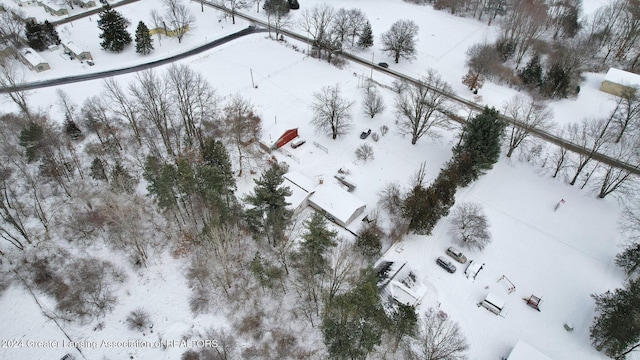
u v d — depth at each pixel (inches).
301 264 2119.8
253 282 2148.1
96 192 2581.2
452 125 3275.1
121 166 2652.6
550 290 2196.1
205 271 2182.6
